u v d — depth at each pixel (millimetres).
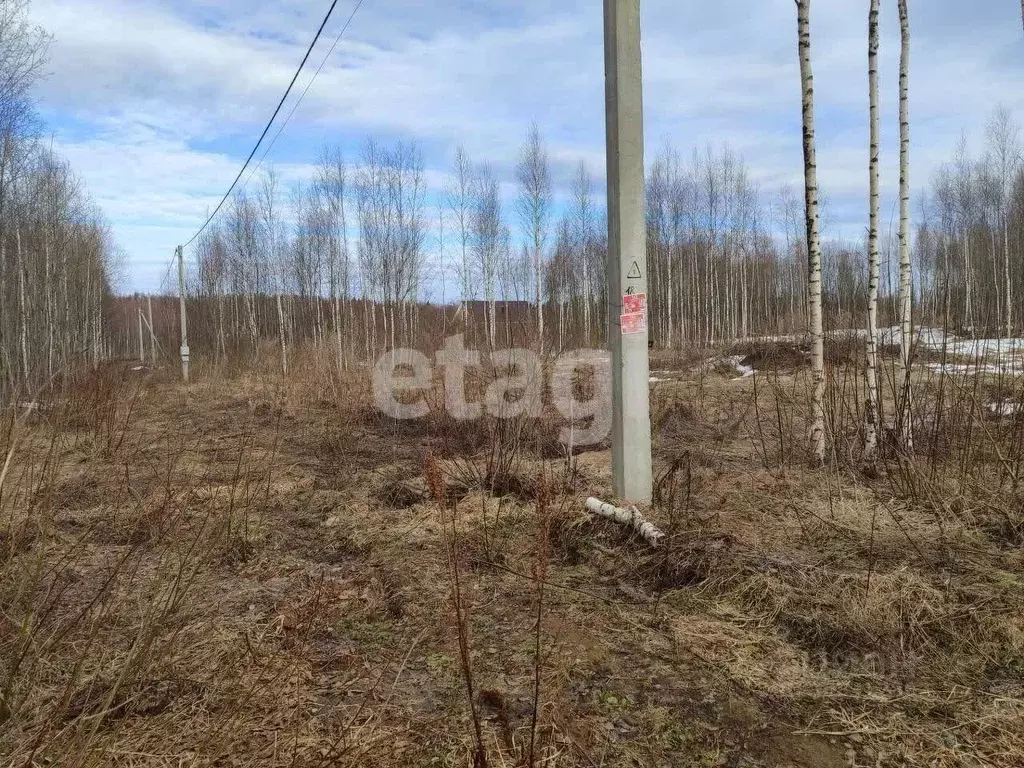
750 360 15000
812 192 5328
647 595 3223
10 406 3627
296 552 3992
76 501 4902
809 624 2797
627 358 4398
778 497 4602
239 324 31984
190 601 3152
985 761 1982
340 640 2824
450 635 2844
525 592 3279
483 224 26828
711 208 30828
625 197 4340
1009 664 2508
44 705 2254
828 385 6293
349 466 6246
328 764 1925
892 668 2516
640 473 4414
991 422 5367
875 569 3250
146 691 2354
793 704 2311
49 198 17125
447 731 2152
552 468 5395
